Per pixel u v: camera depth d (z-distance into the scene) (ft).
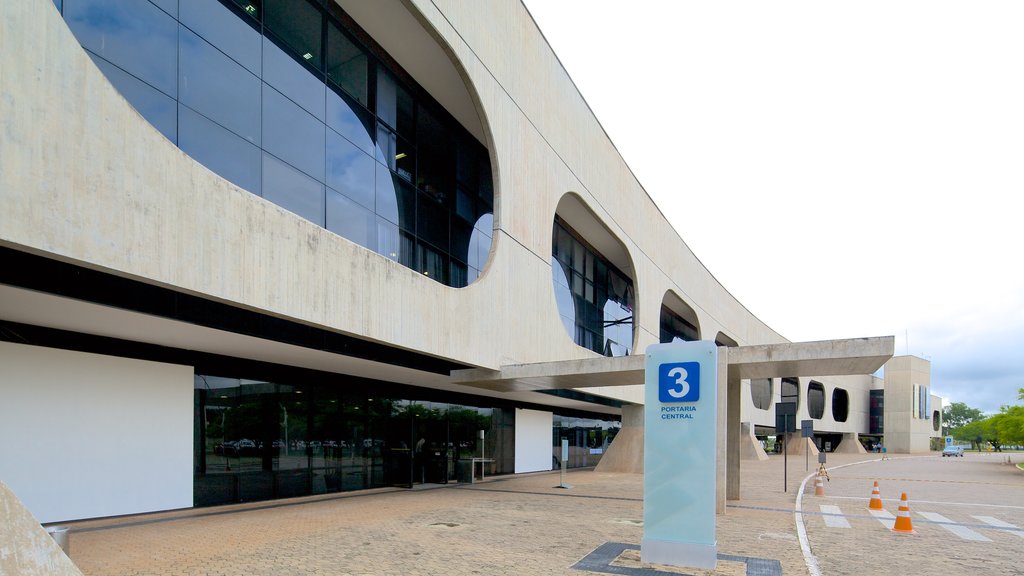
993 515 46.98
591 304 96.02
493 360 55.52
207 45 32.89
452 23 49.75
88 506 34.60
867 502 54.24
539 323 65.82
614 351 104.27
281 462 47.96
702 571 25.54
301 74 40.42
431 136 57.06
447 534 33.37
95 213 23.15
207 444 41.88
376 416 59.77
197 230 27.68
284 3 39.32
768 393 202.18
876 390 300.81
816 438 282.77
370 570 24.94
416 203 53.26
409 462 63.05
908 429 278.67
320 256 35.60
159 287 29.12
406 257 51.01
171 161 26.55
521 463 88.28
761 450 166.71
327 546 29.53
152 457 38.11
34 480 32.27
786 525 38.93
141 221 25.02
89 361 35.01
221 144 33.30
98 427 35.27
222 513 39.68
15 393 31.71
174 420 39.63
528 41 65.31
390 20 46.52
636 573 25.04
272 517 38.52
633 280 100.68
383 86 50.31
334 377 54.34
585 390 75.36
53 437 33.17
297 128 39.58
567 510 44.21
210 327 32.50
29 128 20.99
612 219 90.53
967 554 31.09
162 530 32.89
